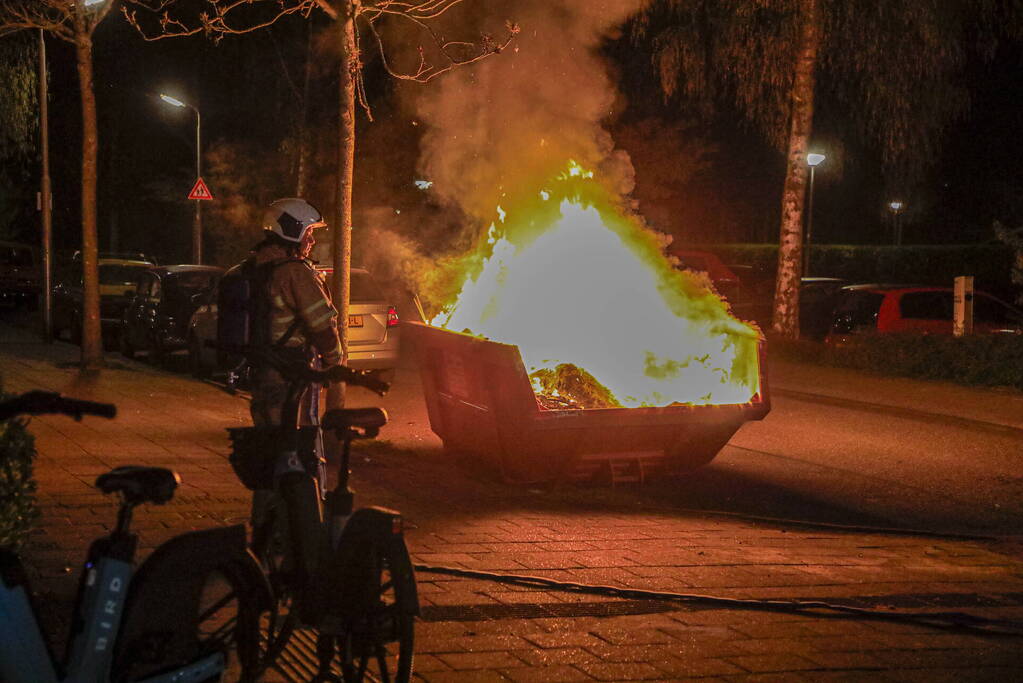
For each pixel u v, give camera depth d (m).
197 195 28.45
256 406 5.45
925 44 21.62
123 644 3.75
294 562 4.68
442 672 5.05
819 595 6.77
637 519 8.78
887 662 5.52
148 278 19.78
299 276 5.36
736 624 6.03
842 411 15.34
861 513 9.71
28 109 22.11
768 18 22.55
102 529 7.12
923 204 43.78
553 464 9.76
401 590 4.29
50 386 15.09
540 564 7.12
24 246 36.44
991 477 11.19
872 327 20.88
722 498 10.12
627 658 5.37
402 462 10.73
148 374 16.86
